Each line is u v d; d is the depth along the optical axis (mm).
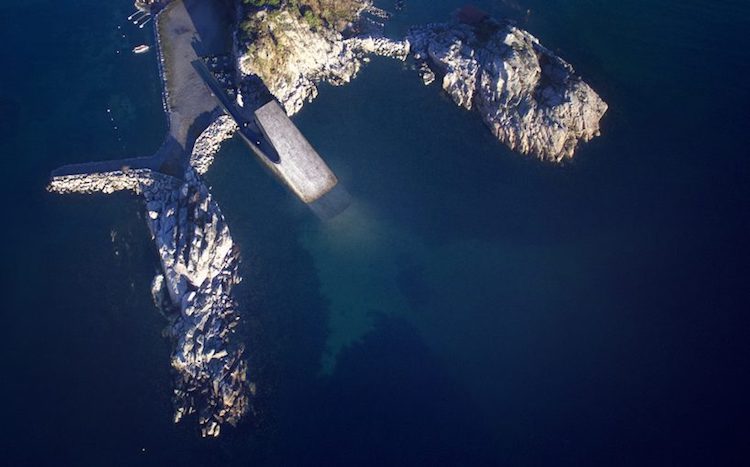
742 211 137125
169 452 110750
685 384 115312
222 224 130875
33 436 112938
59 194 142000
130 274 129750
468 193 141750
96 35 170500
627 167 145500
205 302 121938
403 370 119562
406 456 109812
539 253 133750
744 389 113938
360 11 171125
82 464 110000
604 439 110562
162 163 142875
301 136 141500
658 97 157125
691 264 130375
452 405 115500
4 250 134750
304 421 113562
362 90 157375
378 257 132875
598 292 128000
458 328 124375
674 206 139250
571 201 141000
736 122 151250
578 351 120750
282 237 134375
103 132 149750
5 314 126562
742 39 166500
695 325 122188
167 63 159000
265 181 141500
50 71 163375
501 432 112312
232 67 155750
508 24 158625
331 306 126812
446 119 153000
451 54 155625
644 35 169875
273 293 127375
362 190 141500
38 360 121125
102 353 121312
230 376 115125
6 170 145875
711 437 109250
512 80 146375
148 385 117438
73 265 132000
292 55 153500
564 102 144875
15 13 177375
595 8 176875
